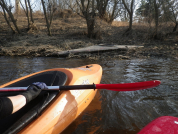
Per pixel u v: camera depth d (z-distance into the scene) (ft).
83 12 35.29
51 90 7.22
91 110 8.70
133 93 10.73
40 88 5.74
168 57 21.62
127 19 50.88
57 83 7.56
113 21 52.11
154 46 28.02
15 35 37.88
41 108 6.22
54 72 8.30
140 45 28.84
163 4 33.42
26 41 33.01
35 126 5.74
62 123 6.77
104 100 9.82
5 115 4.32
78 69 10.94
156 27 32.96
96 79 10.83
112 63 19.02
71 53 24.20
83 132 7.03
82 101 8.37
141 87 7.51
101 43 31.12
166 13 34.55
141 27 40.11
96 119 7.94
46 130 5.97
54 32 40.68
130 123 7.69
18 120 5.53
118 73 15.07
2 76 14.92
